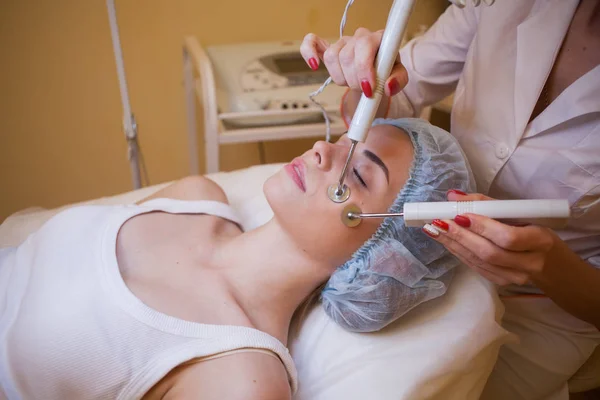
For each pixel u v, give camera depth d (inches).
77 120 78.2
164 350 37.0
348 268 43.5
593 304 41.0
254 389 35.1
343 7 81.2
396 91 36.8
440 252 44.3
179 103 81.1
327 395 41.0
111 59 75.2
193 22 76.7
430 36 52.6
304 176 42.0
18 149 78.0
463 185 44.4
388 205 42.4
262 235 45.1
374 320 42.5
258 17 79.0
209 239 47.5
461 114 48.7
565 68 42.9
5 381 37.9
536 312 50.2
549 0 42.5
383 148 43.0
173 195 52.5
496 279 37.3
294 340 45.6
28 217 54.7
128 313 38.1
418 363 41.3
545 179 43.1
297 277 43.8
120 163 83.5
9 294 42.4
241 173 61.6
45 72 73.6
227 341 37.3
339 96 69.1
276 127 67.3
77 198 84.5
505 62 44.8
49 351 37.5
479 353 42.9
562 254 36.8
